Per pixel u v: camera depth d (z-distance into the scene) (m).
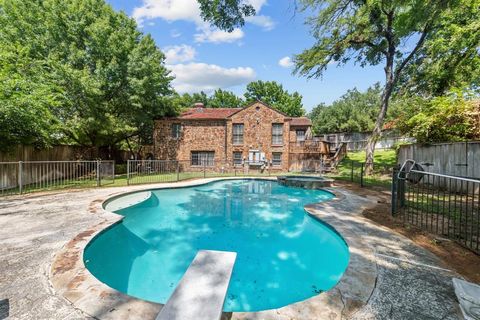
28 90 9.62
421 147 9.94
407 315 2.03
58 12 12.80
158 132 19.14
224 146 18.94
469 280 2.60
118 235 5.03
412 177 7.51
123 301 2.16
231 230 5.91
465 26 9.77
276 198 9.52
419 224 4.66
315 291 3.39
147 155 21.64
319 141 19.06
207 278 1.74
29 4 12.78
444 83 12.48
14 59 10.63
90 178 12.53
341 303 2.19
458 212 5.53
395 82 14.69
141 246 4.93
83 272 2.71
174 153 19.17
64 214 5.35
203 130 19.09
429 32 12.73
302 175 15.23
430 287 2.46
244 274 3.85
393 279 2.62
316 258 4.46
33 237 3.88
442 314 2.05
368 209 6.06
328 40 14.41
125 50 14.80
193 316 1.36
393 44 14.08
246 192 10.80
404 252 3.37
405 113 11.91
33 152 10.64
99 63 13.30
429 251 3.41
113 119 13.89
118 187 9.63
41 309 2.05
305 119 21.89
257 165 18.56
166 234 5.61
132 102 14.84
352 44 14.90
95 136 14.49
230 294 3.31
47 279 2.55
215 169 18.92
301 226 6.20
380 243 3.72
